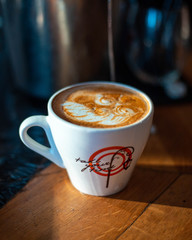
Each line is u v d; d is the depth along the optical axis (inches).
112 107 10.2
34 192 10.8
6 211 10.0
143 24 16.3
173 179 11.3
